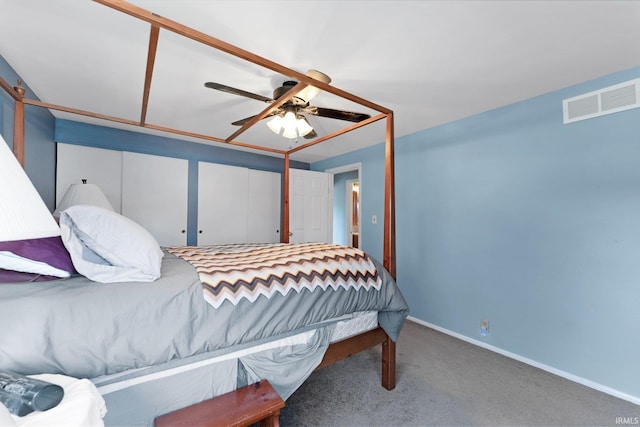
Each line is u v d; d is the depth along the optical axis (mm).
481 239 2510
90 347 843
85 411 622
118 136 3119
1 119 1646
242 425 997
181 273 1161
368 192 3719
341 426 1469
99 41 1508
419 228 3037
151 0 1199
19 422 563
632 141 1737
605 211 1837
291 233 3990
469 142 2602
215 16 1309
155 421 979
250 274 1261
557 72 1811
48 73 1854
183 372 1047
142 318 937
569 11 1266
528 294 2201
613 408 1645
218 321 1079
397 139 3271
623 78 1778
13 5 1230
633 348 1720
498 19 1320
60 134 2791
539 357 2123
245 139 3461
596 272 1869
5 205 501
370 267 1677
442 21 1336
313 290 1384
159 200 3344
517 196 2273
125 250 1048
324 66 1739
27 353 763
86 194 2293
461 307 2654
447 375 1992
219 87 1593
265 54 1606
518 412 1604
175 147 3488
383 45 1528
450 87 2021
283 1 1219
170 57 1657
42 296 846
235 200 3910
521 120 2252
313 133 2188
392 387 1813
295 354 1333
